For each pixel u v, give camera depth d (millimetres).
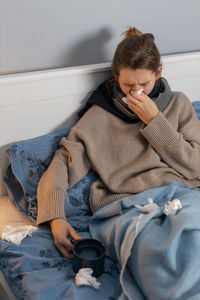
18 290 1181
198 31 2033
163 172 1534
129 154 1555
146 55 1450
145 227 1220
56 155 1529
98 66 1682
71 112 1689
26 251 1278
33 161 1523
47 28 1625
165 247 1120
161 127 1482
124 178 1523
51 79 1596
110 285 1164
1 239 1356
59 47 1679
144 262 1145
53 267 1222
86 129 1564
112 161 1556
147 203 1362
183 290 1062
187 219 1173
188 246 1128
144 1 1809
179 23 1952
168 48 1972
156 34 1907
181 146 1492
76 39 1703
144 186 1484
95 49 1764
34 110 1609
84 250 1224
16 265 1227
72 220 1450
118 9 1754
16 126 1599
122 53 1468
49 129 1669
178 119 1619
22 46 1600
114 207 1362
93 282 1140
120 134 1578
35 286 1143
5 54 1576
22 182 1499
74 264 1188
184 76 1938
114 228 1285
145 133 1495
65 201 1473
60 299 1111
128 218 1276
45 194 1423
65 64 1719
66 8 1636
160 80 1634
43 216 1385
